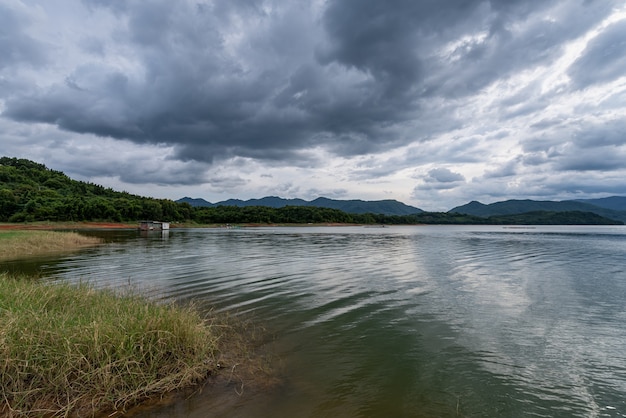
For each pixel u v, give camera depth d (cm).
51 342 515
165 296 1112
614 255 2550
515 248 3222
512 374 584
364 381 551
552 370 601
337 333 779
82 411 441
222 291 1202
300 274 1595
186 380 518
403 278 1506
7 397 448
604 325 848
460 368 604
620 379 571
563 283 1397
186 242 3856
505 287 1310
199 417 438
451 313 948
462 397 507
